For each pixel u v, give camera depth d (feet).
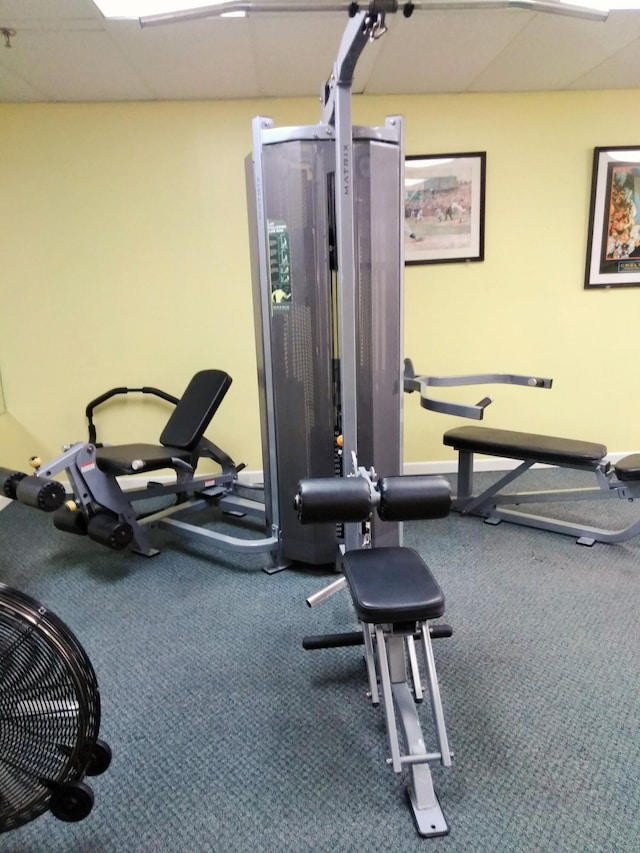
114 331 11.25
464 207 11.06
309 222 6.91
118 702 5.56
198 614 7.11
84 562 8.65
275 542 8.05
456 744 4.92
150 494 9.18
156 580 8.02
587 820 4.17
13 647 3.31
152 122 10.45
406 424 12.10
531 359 11.83
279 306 7.24
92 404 10.89
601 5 7.61
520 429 12.17
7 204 10.59
